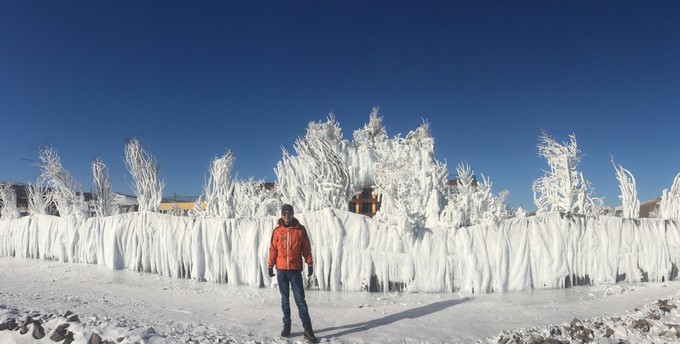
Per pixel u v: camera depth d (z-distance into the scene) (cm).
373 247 1112
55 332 608
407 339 614
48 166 1670
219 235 1198
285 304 624
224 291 1052
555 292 1091
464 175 1268
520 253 1134
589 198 1386
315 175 1229
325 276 1105
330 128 3219
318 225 1130
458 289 1099
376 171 1236
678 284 1137
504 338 601
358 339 610
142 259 1330
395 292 1077
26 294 945
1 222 1794
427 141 2950
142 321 683
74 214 1584
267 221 1194
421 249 1110
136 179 1396
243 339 598
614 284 1177
